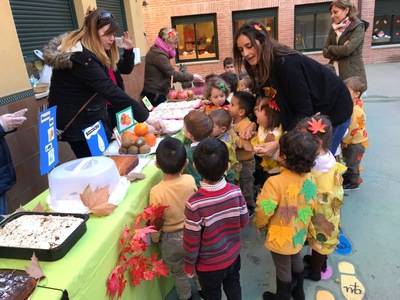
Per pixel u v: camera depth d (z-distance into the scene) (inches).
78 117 78.0
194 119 70.3
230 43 388.5
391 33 384.8
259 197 61.4
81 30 72.9
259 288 71.9
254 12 381.4
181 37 400.8
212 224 52.7
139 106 79.0
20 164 97.8
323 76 68.6
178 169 57.9
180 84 156.1
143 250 51.5
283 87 67.9
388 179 115.6
